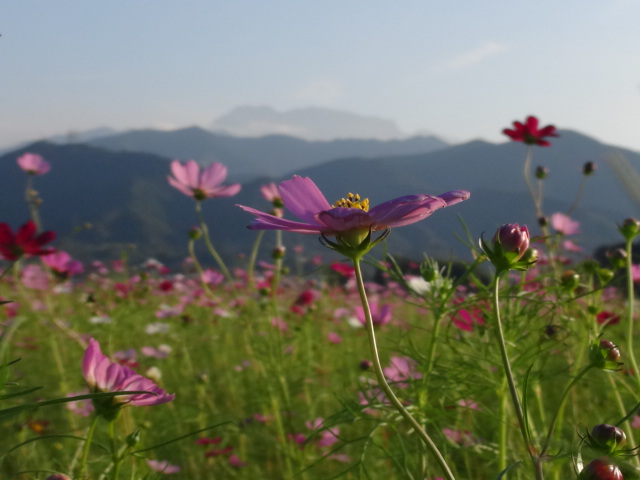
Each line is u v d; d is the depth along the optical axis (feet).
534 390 2.19
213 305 4.93
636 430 2.35
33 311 4.38
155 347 4.54
